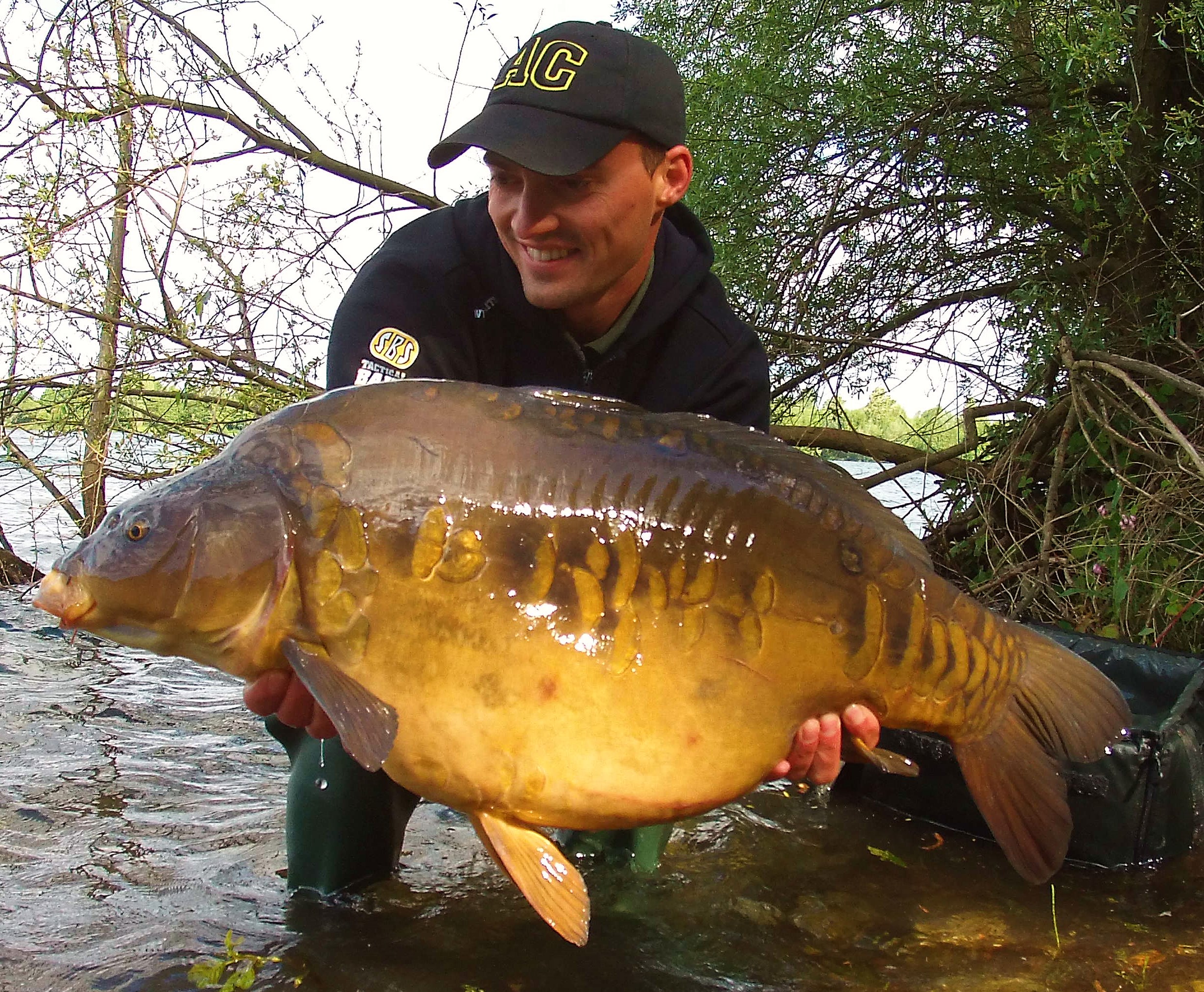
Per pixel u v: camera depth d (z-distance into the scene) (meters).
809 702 0.95
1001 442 2.91
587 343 1.30
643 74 1.16
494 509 0.90
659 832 1.28
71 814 1.35
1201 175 2.62
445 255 1.26
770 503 0.95
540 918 1.15
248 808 1.40
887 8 2.95
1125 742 1.33
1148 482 2.38
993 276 3.13
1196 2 2.18
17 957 1.02
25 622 2.38
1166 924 1.18
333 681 0.88
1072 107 2.48
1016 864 1.02
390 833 1.22
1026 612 2.32
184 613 0.90
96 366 2.74
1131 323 2.71
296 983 1.00
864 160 3.01
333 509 0.89
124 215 2.67
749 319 3.09
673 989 1.03
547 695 0.89
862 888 1.25
